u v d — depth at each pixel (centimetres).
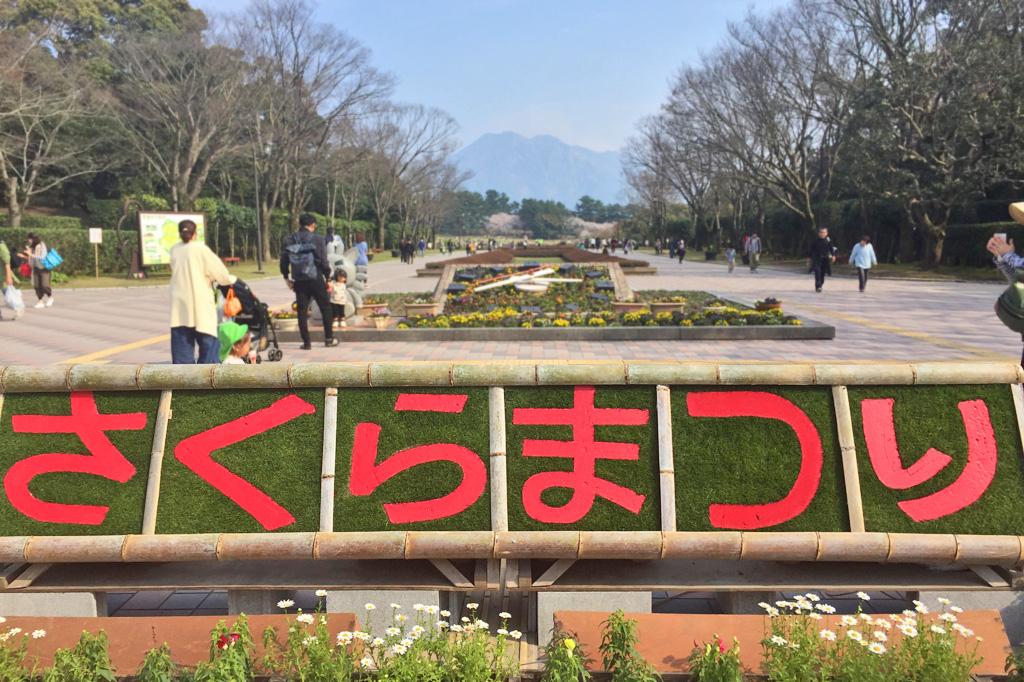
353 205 6244
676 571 312
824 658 258
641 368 315
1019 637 305
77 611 314
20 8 3991
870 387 316
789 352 977
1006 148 2377
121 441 323
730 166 3572
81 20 4269
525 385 318
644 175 6612
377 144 5769
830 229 3700
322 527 308
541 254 3631
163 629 282
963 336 1100
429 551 298
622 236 9494
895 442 311
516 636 275
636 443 312
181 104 3625
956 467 309
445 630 303
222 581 309
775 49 3195
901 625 261
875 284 2241
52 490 319
